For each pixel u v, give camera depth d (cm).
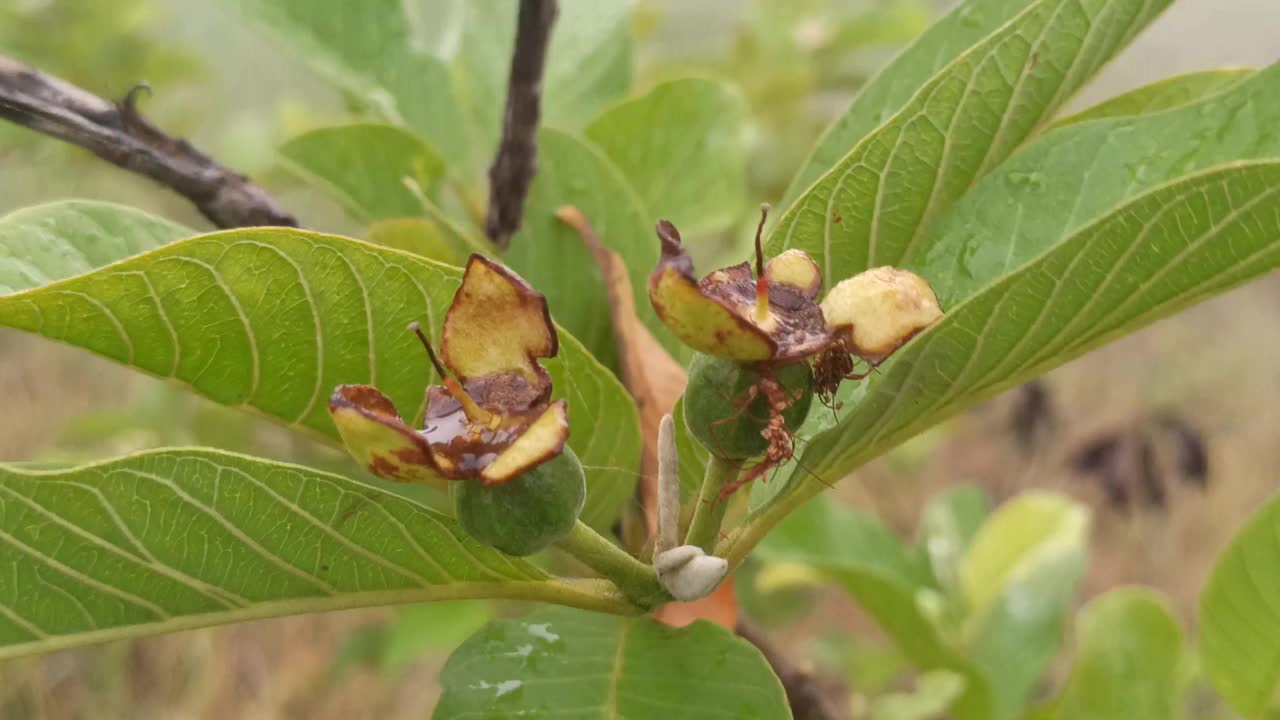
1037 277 18
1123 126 20
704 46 62
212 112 62
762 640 25
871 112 23
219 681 68
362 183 27
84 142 21
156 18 58
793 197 23
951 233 21
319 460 44
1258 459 96
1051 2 19
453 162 28
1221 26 91
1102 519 87
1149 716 32
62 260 19
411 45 28
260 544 18
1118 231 17
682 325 17
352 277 19
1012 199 21
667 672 19
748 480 19
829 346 18
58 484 17
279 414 20
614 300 23
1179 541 90
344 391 17
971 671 31
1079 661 32
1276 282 113
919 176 20
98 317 18
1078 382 101
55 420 76
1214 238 17
